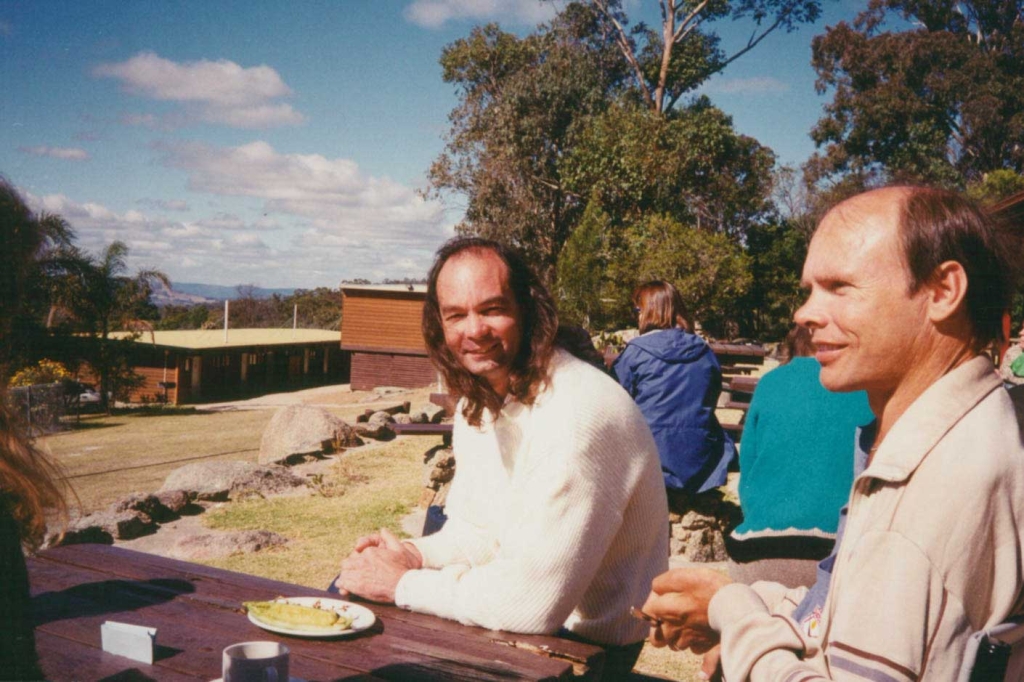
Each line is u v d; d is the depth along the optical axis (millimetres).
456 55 38156
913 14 39125
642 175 31609
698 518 5406
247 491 7664
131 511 6617
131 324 34312
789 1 36250
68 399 27188
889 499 1046
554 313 2133
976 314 1097
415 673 1675
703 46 38000
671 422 4871
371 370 38844
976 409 1050
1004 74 35719
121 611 2020
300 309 90188
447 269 2121
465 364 2121
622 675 2152
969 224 1088
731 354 10008
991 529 988
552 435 1981
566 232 36656
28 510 1135
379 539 2316
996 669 967
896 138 37188
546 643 1861
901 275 1098
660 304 5004
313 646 1817
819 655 1099
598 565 1979
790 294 32500
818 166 37406
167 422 27594
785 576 2596
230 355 45250
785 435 2662
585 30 38781
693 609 1283
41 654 1725
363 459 9586
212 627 1918
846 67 38062
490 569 1976
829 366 1168
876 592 1015
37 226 1147
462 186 37312
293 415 10570
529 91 35562
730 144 32656
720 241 26281
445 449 7848
